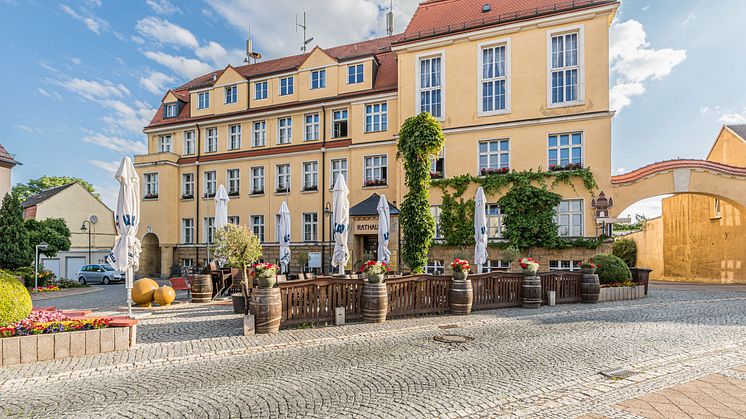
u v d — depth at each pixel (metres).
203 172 28.03
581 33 18.66
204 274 13.71
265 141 26.67
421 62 21.84
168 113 30.56
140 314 10.73
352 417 4.30
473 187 19.97
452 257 19.89
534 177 18.89
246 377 5.62
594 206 17.77
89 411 4.50
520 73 19.66
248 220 26.45
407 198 13.48
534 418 4.27
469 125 20.45
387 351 6.97
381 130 23.11
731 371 5.81
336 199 12.94
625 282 13.98
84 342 6.71
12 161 22.27
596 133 18.17
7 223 21.75
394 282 9.95
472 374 5.71
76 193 36.41
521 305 11.77
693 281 23.84
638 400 4.73
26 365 6.14
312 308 9.08
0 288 6.64
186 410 4.52
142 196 28.28
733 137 22.33
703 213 23.45
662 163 17.83
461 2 22.88
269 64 31.19
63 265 34.84
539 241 18.27
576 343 7.50
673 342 7.57
